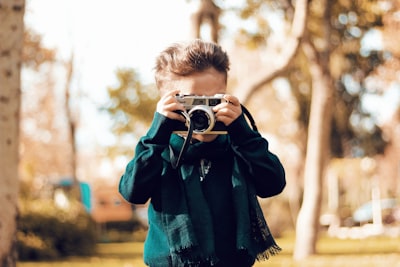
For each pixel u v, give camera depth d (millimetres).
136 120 24438
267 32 13742
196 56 2859
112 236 26969
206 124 2725
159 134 2777
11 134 6977
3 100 6918
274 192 2916
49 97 31531
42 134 34000
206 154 2811
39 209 15516
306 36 12836
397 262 11258
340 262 11695
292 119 26328
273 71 11680
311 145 13195
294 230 29438
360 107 20812
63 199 16875
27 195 16906
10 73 6945
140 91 24156
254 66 25703
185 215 2729
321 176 13117
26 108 32469
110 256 15359
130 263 12641
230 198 2816
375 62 17094
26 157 34750
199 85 2852
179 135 2863
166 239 2775
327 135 13148
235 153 2844
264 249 2816
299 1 11578
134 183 2783
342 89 20156
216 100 2775
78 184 24078
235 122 2777
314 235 13125
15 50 6984
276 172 2850
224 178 2838
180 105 2750
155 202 2834
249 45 14031
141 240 26016
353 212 31672
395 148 31172
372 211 29766
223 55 2938
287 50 11703
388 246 16953
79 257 15258
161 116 2766
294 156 30078
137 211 31844
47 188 21609
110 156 27359
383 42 15953
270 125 30281
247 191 2809
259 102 29984
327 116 13094
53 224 15484
